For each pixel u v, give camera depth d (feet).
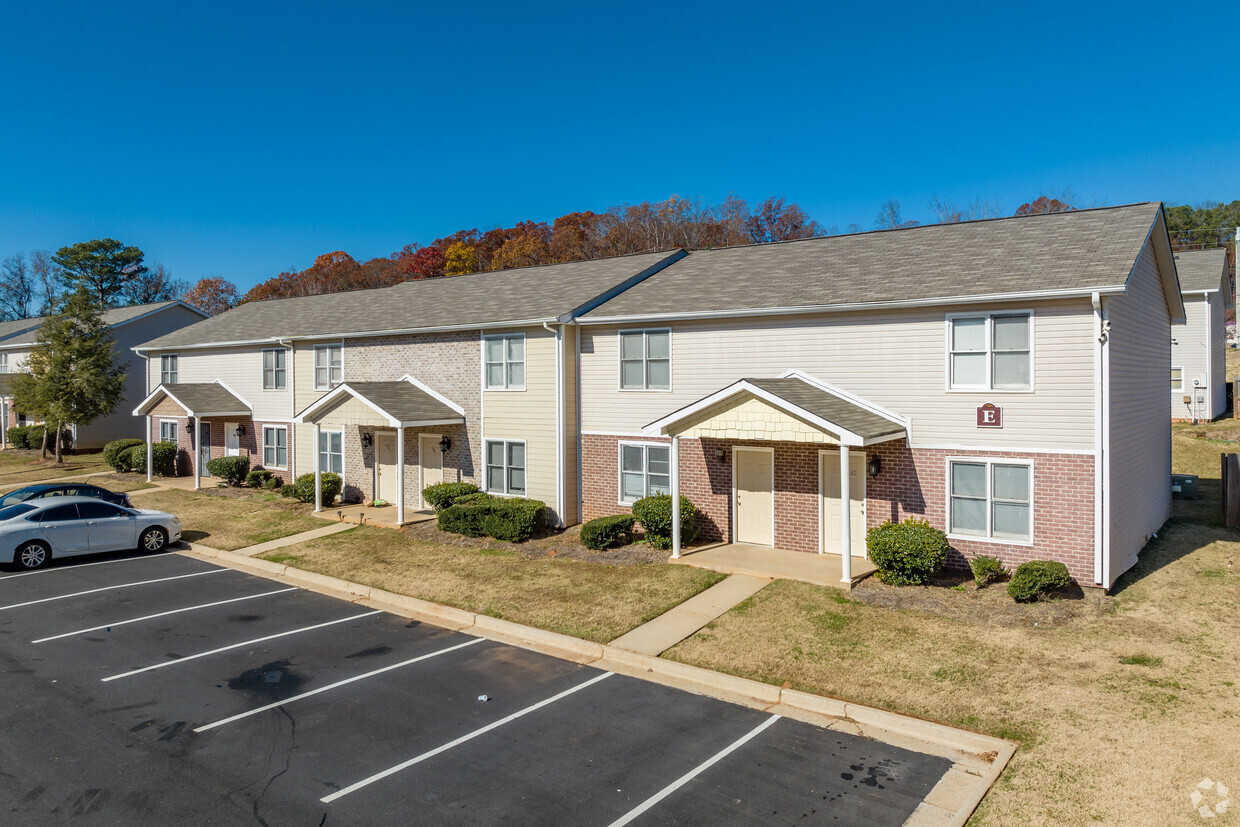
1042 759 27.22
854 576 49.47
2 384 147.23
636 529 63.62
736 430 52.29
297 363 89.56
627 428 64.49
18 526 58.90
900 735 30.25
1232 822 22.85
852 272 58.13
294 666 38.47
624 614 44.75
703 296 61.98
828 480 55.26
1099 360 44.62
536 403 67.77
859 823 24.02
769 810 24.84
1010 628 39.83
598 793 26.04
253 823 24.25
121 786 26.53
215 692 35.06
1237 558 51.42
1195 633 38.29
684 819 24.36
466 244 252.01
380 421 70.90
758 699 33.96
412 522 71.41
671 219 209.46
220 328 107.45
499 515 63.62
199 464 96.53
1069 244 51.60
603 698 34.24
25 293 287.69
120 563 61.72
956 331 49.32
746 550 57.06
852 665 36.14
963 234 60.70
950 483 49.80
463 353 73.05
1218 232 269.85
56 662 38.99
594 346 66.13
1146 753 27.07
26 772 27.55
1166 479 64.23
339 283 266.98
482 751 29.19
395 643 41.98
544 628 42.86
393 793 26.11
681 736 30.35
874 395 52.34
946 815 24.39
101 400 119.96
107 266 278.05
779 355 56.29
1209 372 104.99
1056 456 46.21
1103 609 41.88
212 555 64.39
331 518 74.18
